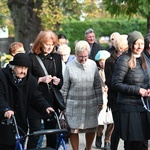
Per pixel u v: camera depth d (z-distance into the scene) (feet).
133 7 55.31
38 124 37.06
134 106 36.63
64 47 52.75
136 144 37.86
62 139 31.19
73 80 42.14
